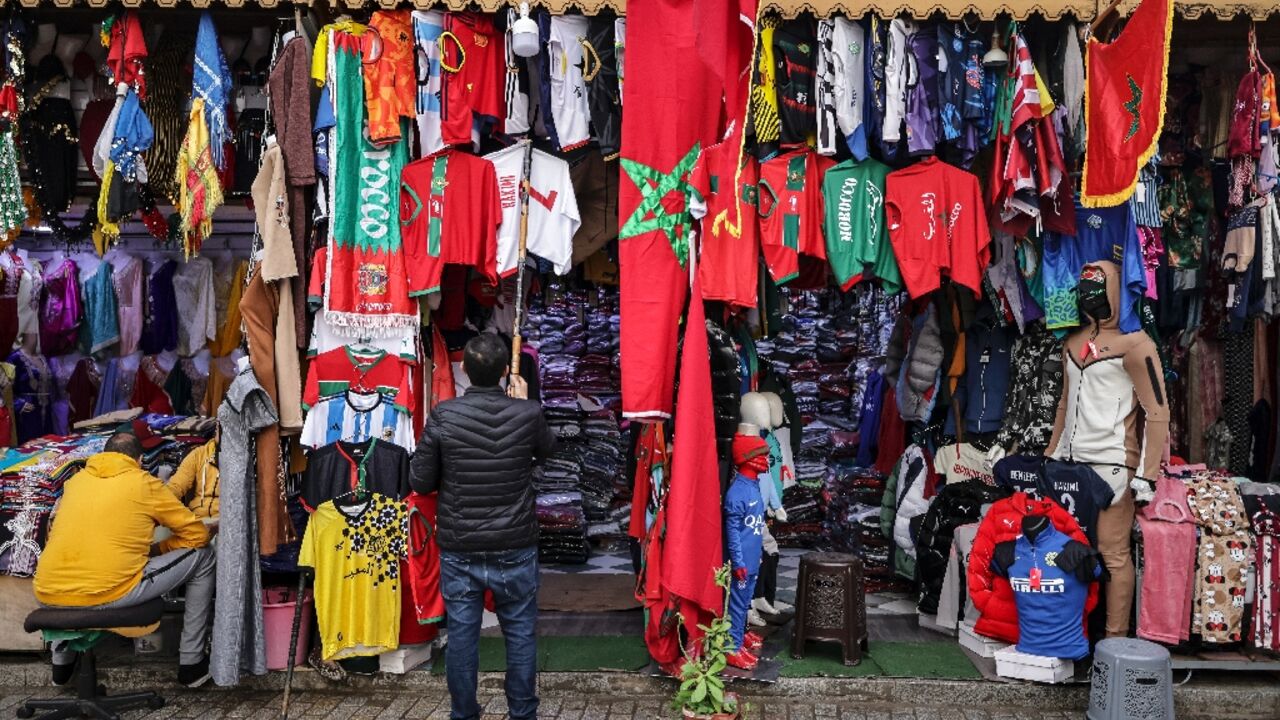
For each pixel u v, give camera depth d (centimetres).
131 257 675
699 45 373
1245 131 429
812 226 461
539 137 475
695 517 409
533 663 362
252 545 427
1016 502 439
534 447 363
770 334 561
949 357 562
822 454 745
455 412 350
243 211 631
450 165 441
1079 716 406
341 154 426
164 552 438
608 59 436
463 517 347
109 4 434
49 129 488
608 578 621
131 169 442
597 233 517
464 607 353
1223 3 411
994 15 416
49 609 385
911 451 578
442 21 429
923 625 509
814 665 442
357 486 428
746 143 453
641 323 424
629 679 429
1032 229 468
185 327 665
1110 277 441
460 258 439
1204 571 417
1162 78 362
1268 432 523
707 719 337
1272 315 478
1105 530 434
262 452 432
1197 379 546
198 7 423
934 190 448
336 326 431
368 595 425
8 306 638
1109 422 439
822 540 716
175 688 436
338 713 408
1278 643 411
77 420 662
